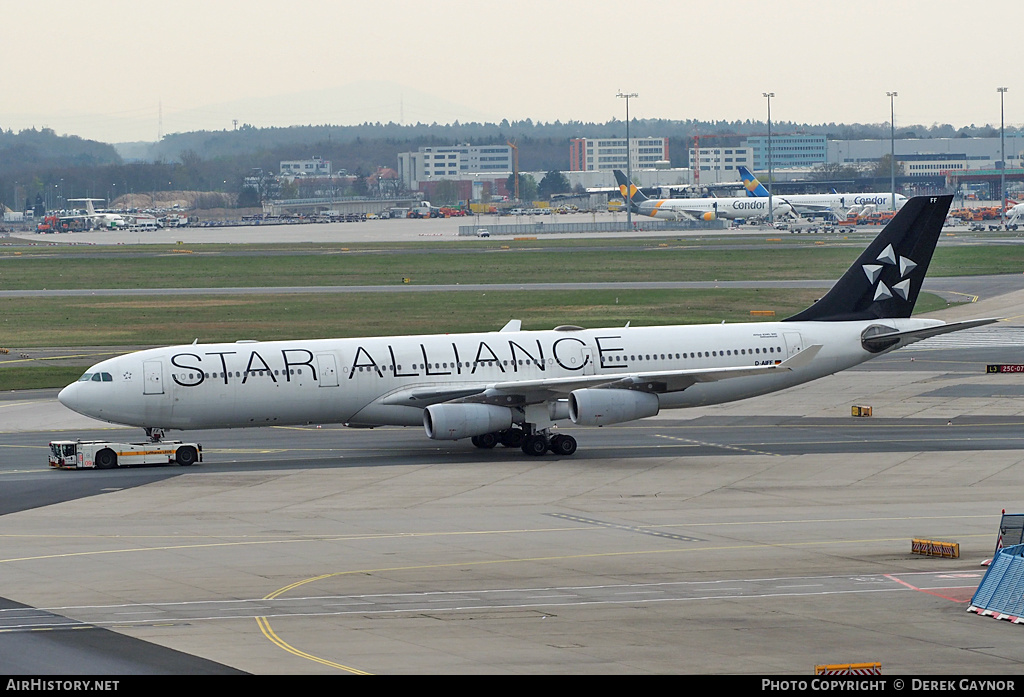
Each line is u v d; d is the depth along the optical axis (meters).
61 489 136.62
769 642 78.88
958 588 93.19
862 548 107.38
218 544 109.06
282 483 139.88
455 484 139.12
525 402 157.50
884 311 176.75
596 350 166.50
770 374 170.12
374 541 110.38
